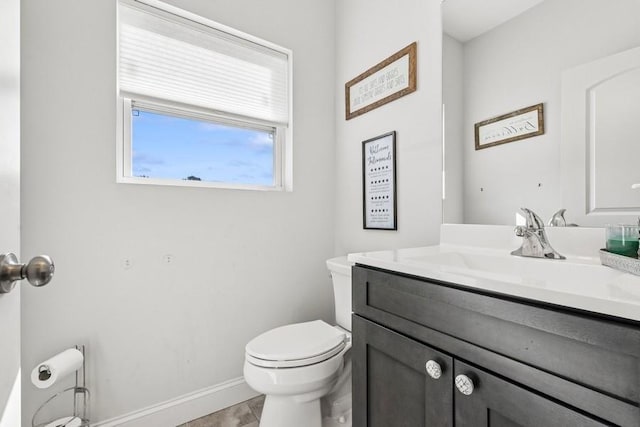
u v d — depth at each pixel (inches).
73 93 50.0
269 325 69.2
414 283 30.2
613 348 18.1
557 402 20.4
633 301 17.7
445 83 52.2
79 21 50.6
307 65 75.4
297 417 47.6
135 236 54.9
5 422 17.5
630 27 33.5
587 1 36.8
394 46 61.7
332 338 51.9
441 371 27.1
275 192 70.6
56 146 48.6
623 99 34.0
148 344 55.7
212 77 64.2
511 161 44.0
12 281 17.3
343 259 64.6
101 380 51.5
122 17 55.3
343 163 76.6
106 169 52.6
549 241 39.9
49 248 47.9
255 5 68.0
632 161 33.4
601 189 35.7
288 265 72.1
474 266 40.6
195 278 60.6
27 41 46.7
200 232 61.3
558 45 39.3
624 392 17.7
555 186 39.5
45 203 47.8
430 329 28.6
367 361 35.6
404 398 31.2
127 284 54.1
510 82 44.1
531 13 41.9
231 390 63.6
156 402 56.3
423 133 55.9
